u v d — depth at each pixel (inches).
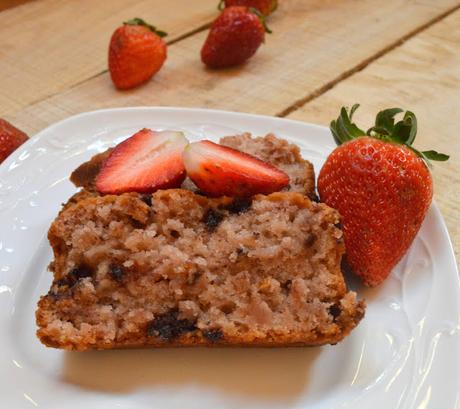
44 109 14.3
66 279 8.6
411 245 9.7
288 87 14.9
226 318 8.4
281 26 17.4
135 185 9.2
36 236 10.1
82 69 15.7
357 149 9.0
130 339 8.4
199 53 16.3
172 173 9.3
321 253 8.6
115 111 12.1
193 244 8.7
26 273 9.6
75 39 16.9
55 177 11.1
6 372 8.4
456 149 12.7
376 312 9.0
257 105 14.3
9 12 18.3
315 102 14.1
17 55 16.2
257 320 8.4
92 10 18.4
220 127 12.0
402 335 8.7
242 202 9.0
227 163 9.0
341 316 8.4
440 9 18.0
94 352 8.7
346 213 9.1
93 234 8.7
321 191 9.5
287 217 8.8
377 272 9.1
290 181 9.6
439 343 8.5
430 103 14.1
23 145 11.5
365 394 8.1
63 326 8.3
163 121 12.1
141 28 14.8
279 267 8.6
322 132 11.7
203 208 8.9
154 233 8.7
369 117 13.6
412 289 9.2
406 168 8.9
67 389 8.3
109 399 8.2
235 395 8.3
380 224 9.0
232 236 8.7
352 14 17.9
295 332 8.3
